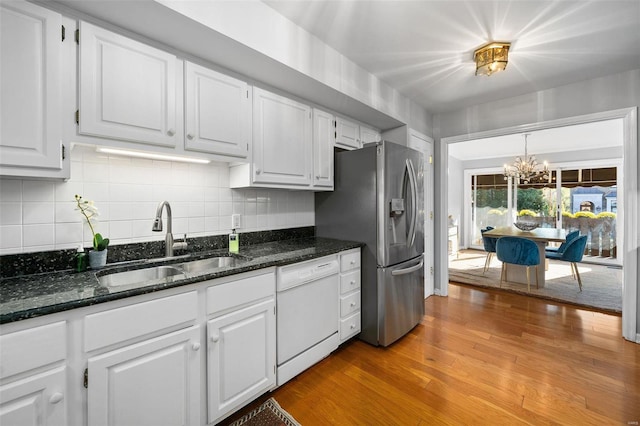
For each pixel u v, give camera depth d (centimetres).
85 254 137
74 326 96
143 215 166
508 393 167
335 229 251
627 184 231
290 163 208
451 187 669
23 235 128
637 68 227
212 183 198
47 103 109
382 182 219
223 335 137
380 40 192
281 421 146
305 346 183
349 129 266
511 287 382
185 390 124
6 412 84
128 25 129
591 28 177
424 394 166
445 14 166
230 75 173
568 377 181
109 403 103
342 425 144
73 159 141
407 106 292
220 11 136
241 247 210
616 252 528
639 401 158
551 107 267
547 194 606
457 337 240
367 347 224
